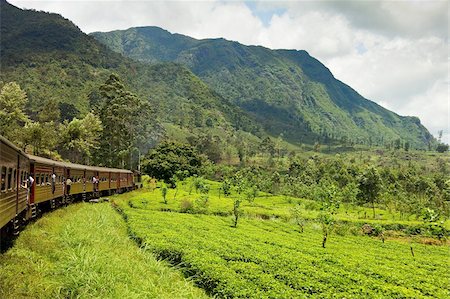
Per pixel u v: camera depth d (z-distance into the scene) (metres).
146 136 145.38
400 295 17.25
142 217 37.47
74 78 182.25
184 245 24.23
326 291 17.20
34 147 78.62
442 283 20.56
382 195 64.06
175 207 49.94
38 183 28.08
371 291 17.53
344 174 95.00
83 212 34.31
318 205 60.22
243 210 51.38
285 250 25.77
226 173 112.12
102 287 14.47
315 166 124.44
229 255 22.27
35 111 130.75
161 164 90.12
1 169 16.16
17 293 12.96
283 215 51.16
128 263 18.36
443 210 53.91
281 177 111.25
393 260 27.16
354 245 33.62
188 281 18.56
